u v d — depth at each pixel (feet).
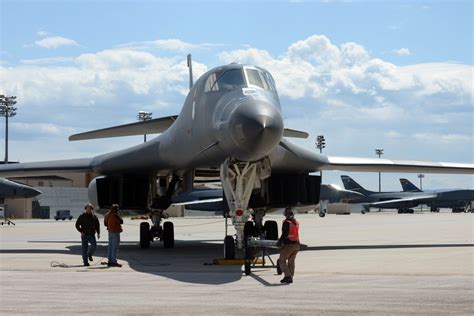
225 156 47.09
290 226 36.63
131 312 26.45
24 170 65.77
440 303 28.07
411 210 323.37
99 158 63.82
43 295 31.68
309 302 28.81
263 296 30.96
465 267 44.11
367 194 324.80
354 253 56.70
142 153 59.26
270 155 48.06
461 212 341.00
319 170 61.93
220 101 46.11
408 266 44.96
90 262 51.67
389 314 25.45
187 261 51.26
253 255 47.83
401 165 65.00
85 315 25.81
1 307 27.89
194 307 27.66
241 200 47.14
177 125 53.98
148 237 65.46
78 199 257.34
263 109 42.01
